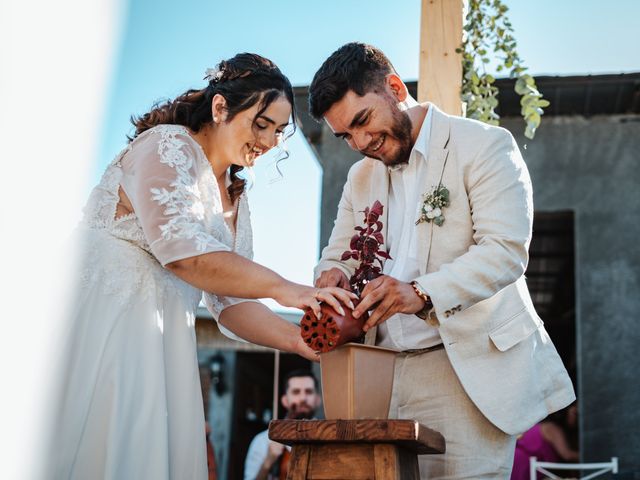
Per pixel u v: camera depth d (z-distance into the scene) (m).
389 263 2.61
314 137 9.45
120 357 2.32
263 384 12.97
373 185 2.68
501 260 2.29
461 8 3.23
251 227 2.82
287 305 2.24
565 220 9.61
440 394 2.43
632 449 8.75
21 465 2.06
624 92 8.84
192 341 2.53
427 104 2.58
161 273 2.48
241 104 2.52
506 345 2.38
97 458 2.26
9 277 1.98
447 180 2.45
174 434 2.42
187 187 2.43
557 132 9.40
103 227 2.44
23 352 2.08
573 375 12.87
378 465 1.97
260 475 6.16
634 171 9.26
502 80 8.12
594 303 9.11
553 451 8.16
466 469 2.36
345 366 2.12
